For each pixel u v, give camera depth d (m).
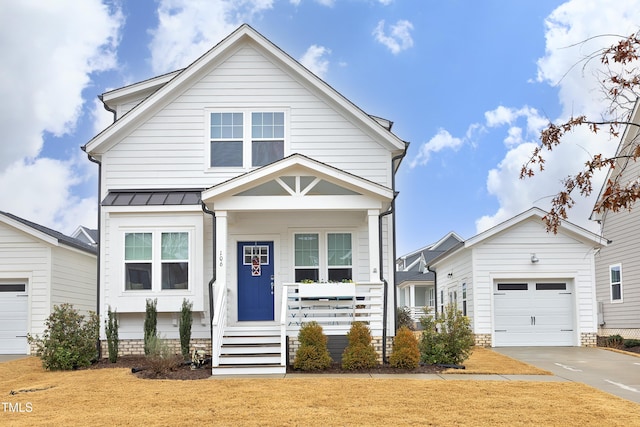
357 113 19.27
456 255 26.30
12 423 10.20
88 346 17.25
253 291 18.97
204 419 10.48
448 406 11.52
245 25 19.45
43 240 22.08
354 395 12.52
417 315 41.16
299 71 19.42
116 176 19.34
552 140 9.41
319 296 16.78
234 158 19.47
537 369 16.45
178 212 18.30
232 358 15.73
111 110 20.70
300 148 19.47
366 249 19.08
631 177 23.67
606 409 11.33
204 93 19.64
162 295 18.17
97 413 10.96
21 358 20.31
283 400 12.02
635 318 25.17
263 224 19.09
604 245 23.03
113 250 18.25
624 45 8.73
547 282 23.30
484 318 22.91
